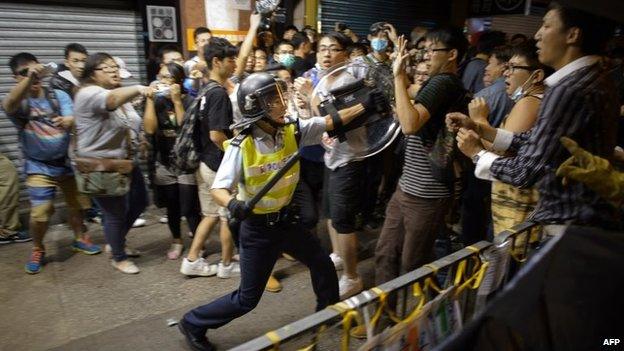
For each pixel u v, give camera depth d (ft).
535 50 7.30
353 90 7.75
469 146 5.71
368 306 4.05
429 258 8.03
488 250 5.08
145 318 9.11
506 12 24.27
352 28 21.66
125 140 10.18
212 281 10.62
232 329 8.84
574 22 4.57
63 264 11.29
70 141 10.38
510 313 2.58
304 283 10.66
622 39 13.43
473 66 13.37
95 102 9.27
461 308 5.00
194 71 11.98
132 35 15.46
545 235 5.25
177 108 10.92
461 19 25.95
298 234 7.18
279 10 18.97
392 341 3.95
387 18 22.91
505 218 7.17
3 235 12.37
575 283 2.65
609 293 2.55
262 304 9.75
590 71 4.63
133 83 15.88
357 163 8.93
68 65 11.16
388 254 8.41
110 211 10.34
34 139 10.32
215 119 9.05
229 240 10.42
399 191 8.23
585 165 3.81
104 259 11.60
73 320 8.98
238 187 6.82
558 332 2.47
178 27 15.94
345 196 8.99
